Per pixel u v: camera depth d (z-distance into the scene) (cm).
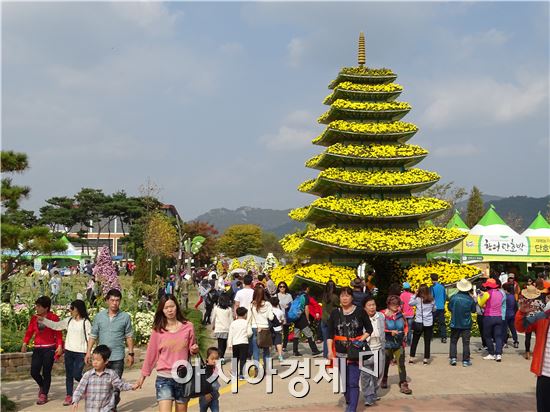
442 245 2269
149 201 6875
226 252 11725
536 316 795
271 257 4928
